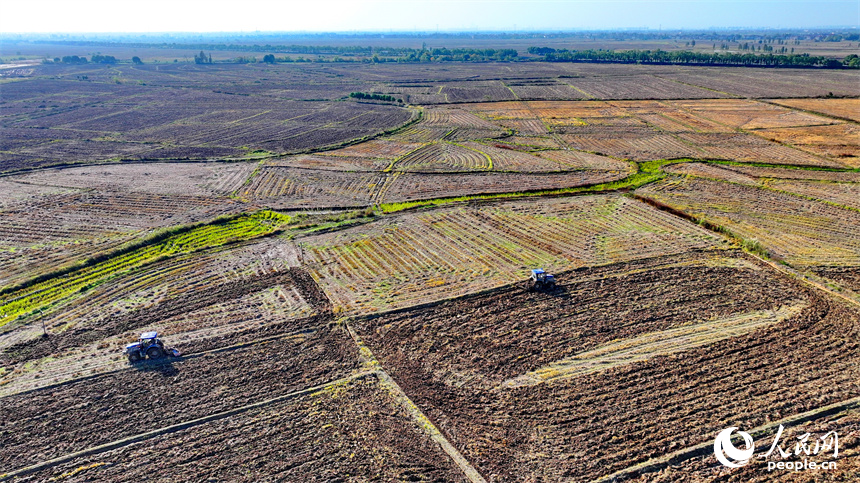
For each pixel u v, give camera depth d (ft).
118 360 90.94
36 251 134.41
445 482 66.39
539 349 92.17
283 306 107.86
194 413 78.28
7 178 193.47
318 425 75.82
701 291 110.73
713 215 154.30
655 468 67.21
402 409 78.84
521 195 176.14
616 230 144.46
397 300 109.29
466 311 104.68
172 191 180.34
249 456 70.44
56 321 103.81
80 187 183.83
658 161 213.46
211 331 99.14
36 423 76.69
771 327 96.63
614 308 104.78
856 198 167.02
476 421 76.38
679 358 88.28
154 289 115.75
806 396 78.48
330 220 154.20
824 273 118.11
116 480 66.95
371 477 66.95
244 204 168.25
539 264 124.47
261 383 84.74
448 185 186.80
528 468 68.18
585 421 75.31
